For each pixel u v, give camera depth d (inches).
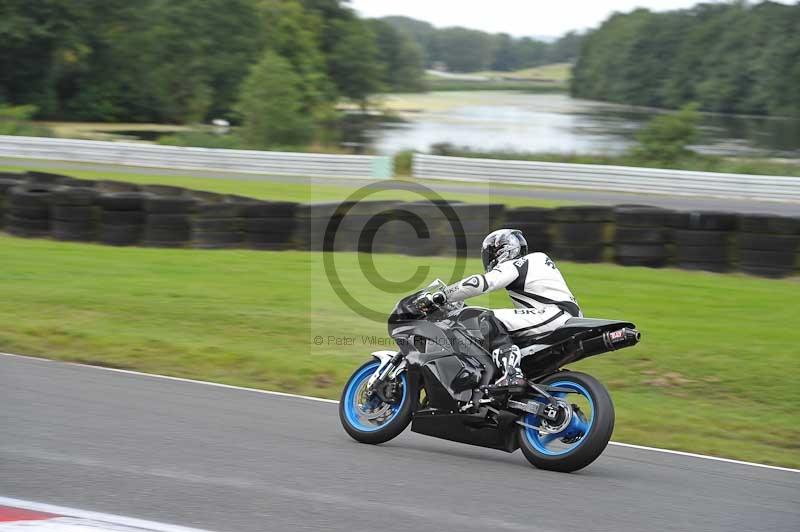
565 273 967.0
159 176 1752.0
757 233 982.4
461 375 436.5
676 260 1010.1
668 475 422.0
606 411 401.1
